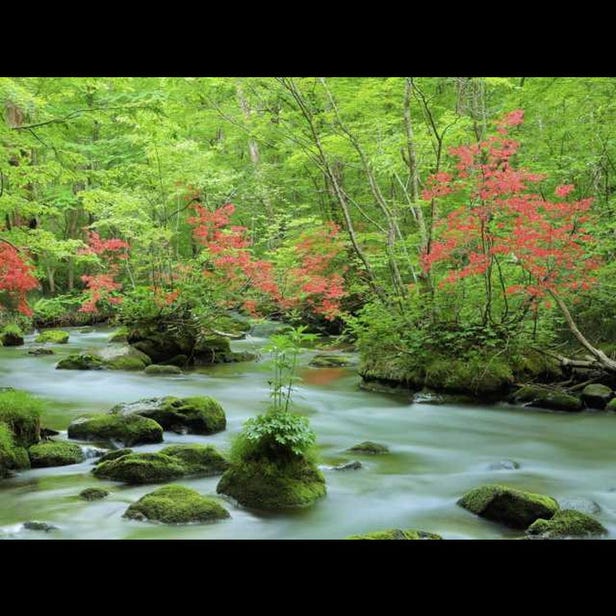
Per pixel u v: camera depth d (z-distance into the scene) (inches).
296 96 568.7
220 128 979.9
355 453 356.2
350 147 647.1
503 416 455.2
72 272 1147.9
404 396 522.0
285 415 284.2
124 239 885.2
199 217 700.7
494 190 459.2
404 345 540.1
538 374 509.4
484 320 515.8
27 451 319.3
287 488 270.1
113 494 276.1
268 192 933.8
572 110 616.1
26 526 239.3
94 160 988.6
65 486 286.8
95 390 530.3
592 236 506.6
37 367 641.0
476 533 243.3
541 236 454.9
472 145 479.8
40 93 436.5
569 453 365.4
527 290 479.8
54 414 434.6
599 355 470.6
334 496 282.4
